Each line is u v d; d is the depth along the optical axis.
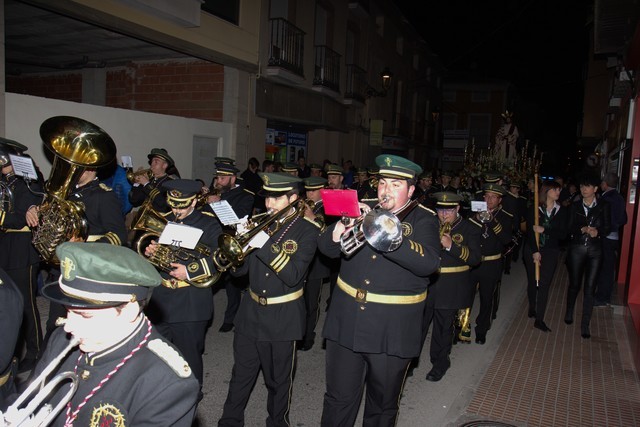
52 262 4.16
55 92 14.56
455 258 5.36
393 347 3.45
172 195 4.01
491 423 4.55
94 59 13.01
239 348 3.89
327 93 16.84
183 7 10.05
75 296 1.73
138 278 1.79
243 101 12.50
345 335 3.53
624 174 10.28
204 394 4.81
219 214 3.94
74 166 4.08
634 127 9.30
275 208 3.87
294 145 16.42
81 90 14.12
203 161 11.55
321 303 8.27
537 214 7.35
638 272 8.34
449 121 41.41
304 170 13.69
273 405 3.90
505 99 40.41
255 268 3.88
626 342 6.90
